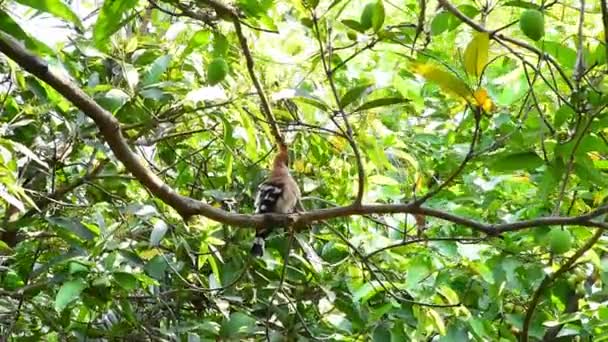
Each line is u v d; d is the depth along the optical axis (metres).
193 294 5.58
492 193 5.37
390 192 5.41
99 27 3.00
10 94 5.11
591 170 3.32
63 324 4.92
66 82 3.18
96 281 4.24
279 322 5.44
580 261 4.72
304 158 5.75
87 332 5.02
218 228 5.12
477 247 5.21
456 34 5.00
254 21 3.78
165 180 5.84
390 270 5.39
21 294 4.60
